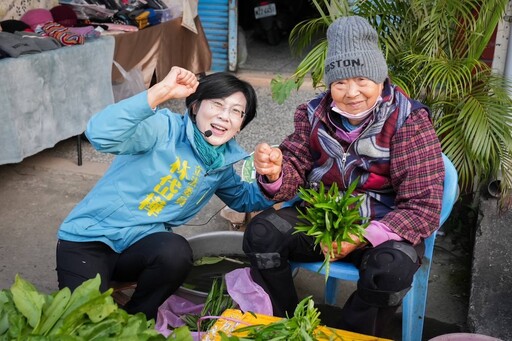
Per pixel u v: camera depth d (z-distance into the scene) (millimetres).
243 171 3279
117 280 2709
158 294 2570
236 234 3205
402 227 2365
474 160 3326
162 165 2479
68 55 4562
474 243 3316
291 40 4070
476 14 3666
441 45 3537
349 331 2219
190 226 3959
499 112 3305
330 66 2379
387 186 2533
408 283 2279
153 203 2539
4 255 3592
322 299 3250
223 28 6969
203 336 2113
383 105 2416
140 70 5746
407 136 2416
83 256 2516
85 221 2531
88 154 5078
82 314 1529
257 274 2494
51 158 4965
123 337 1521
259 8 8180
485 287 2895
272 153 2441
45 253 3637
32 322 1511
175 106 6090
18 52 4172
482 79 3457
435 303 3221
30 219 4027
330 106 2504
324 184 2604
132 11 5816
